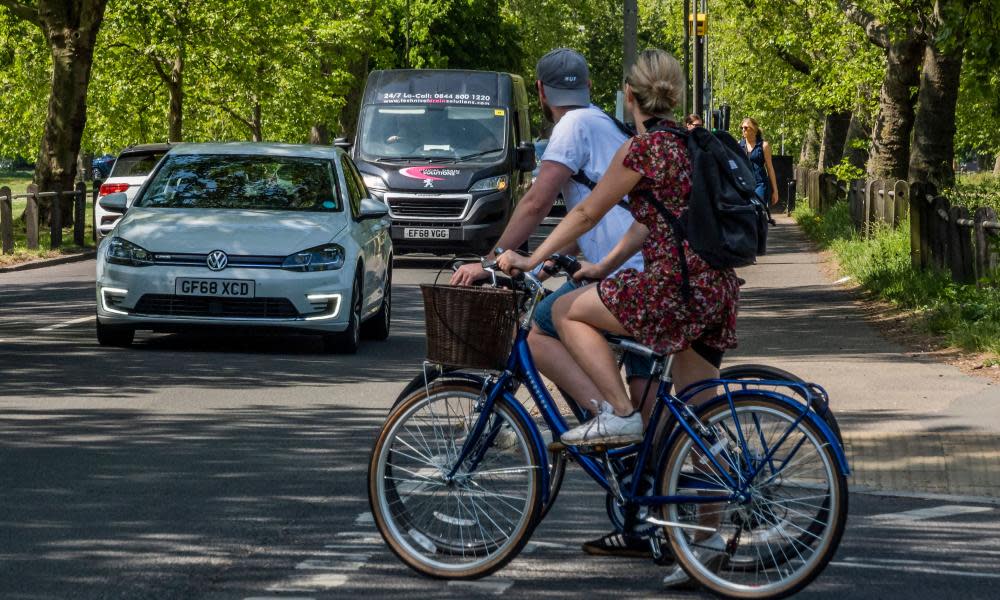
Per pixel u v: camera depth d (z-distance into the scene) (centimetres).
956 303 2266
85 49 4878
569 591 865
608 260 867
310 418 1496
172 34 6444
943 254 2716
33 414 1491
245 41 6844
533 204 936
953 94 3738
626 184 830
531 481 876
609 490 876
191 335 2248
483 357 879
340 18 7838
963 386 1658
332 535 998
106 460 1254
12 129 8712
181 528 1012
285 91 7631
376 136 3862
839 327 2305
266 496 1122
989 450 1309
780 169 6888
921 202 2767
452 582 883
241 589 858
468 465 891
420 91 3919
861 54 5372
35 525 1015
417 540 898
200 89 7756
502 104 3919
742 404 840
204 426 1436
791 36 6019
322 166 2191
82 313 2545
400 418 898
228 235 1980
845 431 1389
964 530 1039
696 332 833
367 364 1950
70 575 884
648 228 840
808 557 826
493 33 10812
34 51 6469
